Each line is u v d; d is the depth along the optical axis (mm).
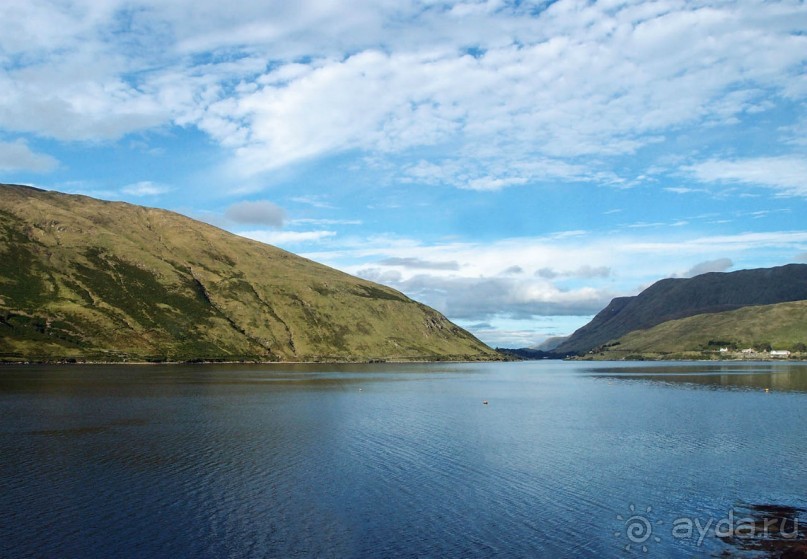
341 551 35875
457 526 40344
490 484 50969
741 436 75375
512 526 40438
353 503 45156
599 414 99688
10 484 49031
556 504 45312
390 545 36844
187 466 56344
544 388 163000
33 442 66938
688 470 56156
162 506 43875
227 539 37500
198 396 120875
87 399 109812
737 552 36500
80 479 50969
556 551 36281
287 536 38125
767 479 52875
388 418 92438
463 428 82250
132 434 73250
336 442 69875
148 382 153000
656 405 114625
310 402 114062
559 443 70500
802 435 75938
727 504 45625
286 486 49750
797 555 35969
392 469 56219
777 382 181250
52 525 39438
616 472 55406
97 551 35312
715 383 179125
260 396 124250
